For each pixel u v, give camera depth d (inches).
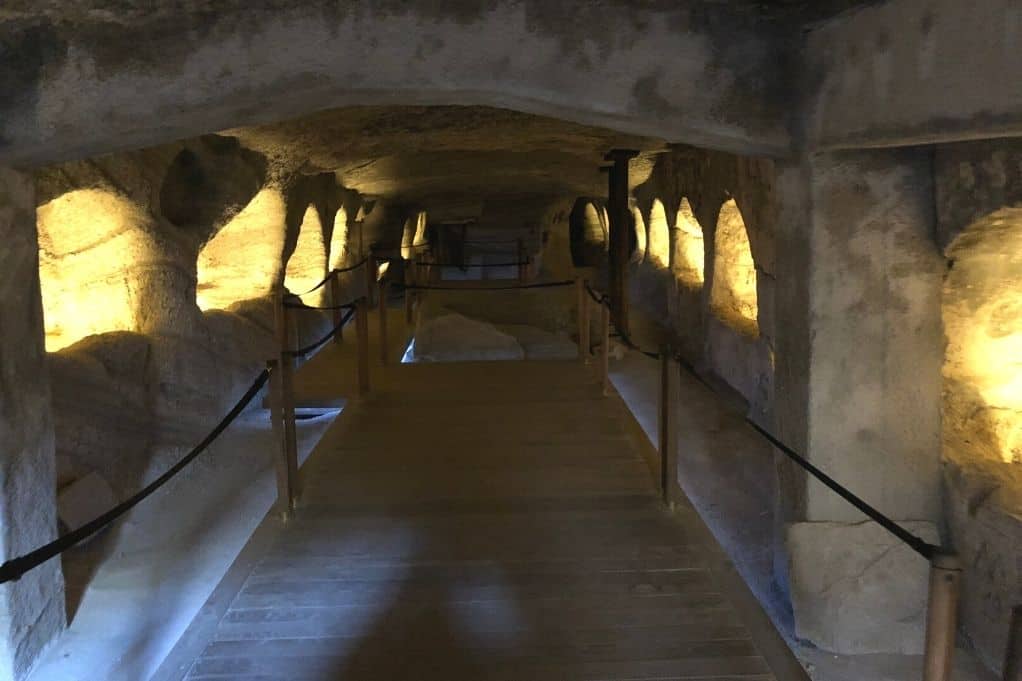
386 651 118.0
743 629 122.7
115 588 162.7
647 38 131.0
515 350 338.0
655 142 341.1
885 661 134.3
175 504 205.2
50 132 123.3
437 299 429.4
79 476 189.3
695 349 354.0
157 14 123.4
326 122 261.3
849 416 139.3
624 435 213.5
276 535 157.5
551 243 789.2
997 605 130.3
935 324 138.3
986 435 145.6
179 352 246.5
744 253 308.3
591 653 116.6
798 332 141.9
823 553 138.6
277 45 126.0
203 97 125.6
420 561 146.0
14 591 129.3
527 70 130.0
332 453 203.2
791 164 139.6
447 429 219.6
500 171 460.4
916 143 113.8
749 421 132.3
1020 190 116.9
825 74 128.0
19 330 132.3
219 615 128.1
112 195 214.7
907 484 141.4
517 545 152.0
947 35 101.7
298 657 116.6
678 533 156.1
